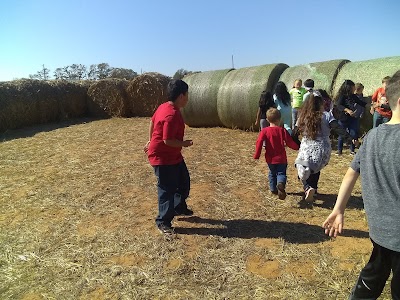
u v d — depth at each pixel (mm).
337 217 2586
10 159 8836
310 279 3580
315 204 5355
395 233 2217
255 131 10734
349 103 7652
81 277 3799
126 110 16453
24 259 4180
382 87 7539
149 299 3420
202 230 4660
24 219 5285
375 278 2521
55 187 6562
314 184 5379
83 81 17375
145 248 4270
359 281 2646
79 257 4168
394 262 2287
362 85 7973
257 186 6152
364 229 4539
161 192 4504
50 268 3984
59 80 16172
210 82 11422
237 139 9914
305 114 5102
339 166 7164
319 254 3998
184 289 3529
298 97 8602
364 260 3850
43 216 5352
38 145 10406
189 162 7707
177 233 4602
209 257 4023
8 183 6965
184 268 3842
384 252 2357
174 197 4926
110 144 10023
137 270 3854
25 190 6504
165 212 4492
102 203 5711
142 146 9547
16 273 3924
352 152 7895
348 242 4238
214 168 7246
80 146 9953
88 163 8039
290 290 3434
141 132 11898
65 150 9516
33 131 13133
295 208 5238
